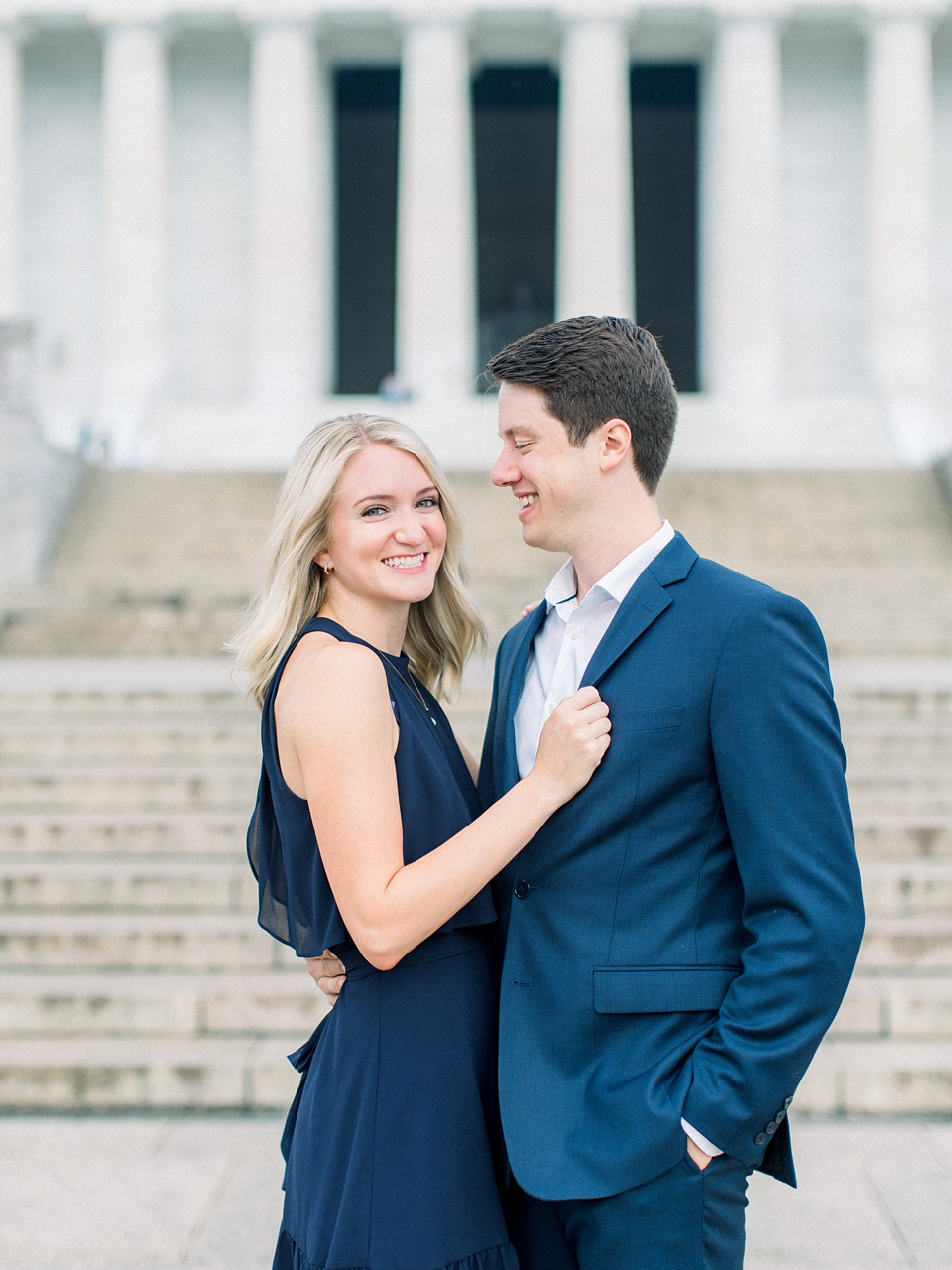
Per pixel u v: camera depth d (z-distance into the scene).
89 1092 4.88
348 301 37.72
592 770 2.20
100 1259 3.60
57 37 31.03
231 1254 3.63
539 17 29.94
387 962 2.14
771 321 28.91
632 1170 2.07
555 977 2.24
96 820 6.52
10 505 17.08
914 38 29.02
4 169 29.67
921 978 5.44
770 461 27.06
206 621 12.38
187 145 31.70
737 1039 2.04
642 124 36.59
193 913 5.96
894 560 16.55
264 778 2.48
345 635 2.38
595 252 28.88
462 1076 2.30
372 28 30.47
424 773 2.36
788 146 31.36
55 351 31.31
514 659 2.71
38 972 5.60
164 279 30.09
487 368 2.44
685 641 2.23
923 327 28.80
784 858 2.07
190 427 28.39
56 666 11.05
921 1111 4.75
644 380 2.33
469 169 30.23
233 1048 5.05
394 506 2.43
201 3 29.39
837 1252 3.63
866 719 8.17
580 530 2.39
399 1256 2.17
